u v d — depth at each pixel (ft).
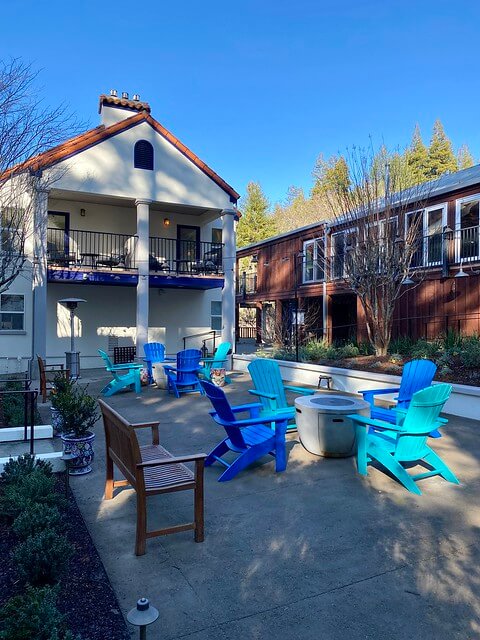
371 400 21.59
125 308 52.85
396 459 15.17
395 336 45.78
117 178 45.32
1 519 12.14
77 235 50.03
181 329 56.59
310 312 58.54
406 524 12.30
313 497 14.19
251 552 10.85
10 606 7.11
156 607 8.75
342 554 10.74
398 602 8.89
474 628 8.15
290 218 160.86
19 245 26.99
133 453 10.80
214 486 15.19
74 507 13.46
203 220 56.70
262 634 8.01
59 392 18.06
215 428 23.43
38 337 40.68
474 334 37.35
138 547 10.69
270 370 22.02
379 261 35.24
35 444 19.06
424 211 42.19
